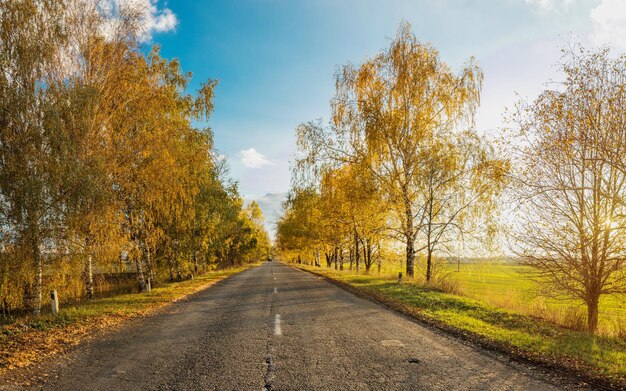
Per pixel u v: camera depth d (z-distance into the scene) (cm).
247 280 2569
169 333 865
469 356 655
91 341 798
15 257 1211
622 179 970
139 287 1931
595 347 729
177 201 1955
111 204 1509
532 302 1241
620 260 954
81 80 1462
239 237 5797
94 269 1655
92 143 1444
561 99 1010
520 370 582
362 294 1595
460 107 1936
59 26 1349
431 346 722
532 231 1074
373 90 2025
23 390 502
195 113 2109
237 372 568
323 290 1759
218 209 3002
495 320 1009
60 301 1524
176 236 2380
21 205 1198
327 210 2688
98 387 511
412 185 2012
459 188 1877
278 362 618
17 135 1249
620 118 946
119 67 1606
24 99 1234
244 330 877
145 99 1684
